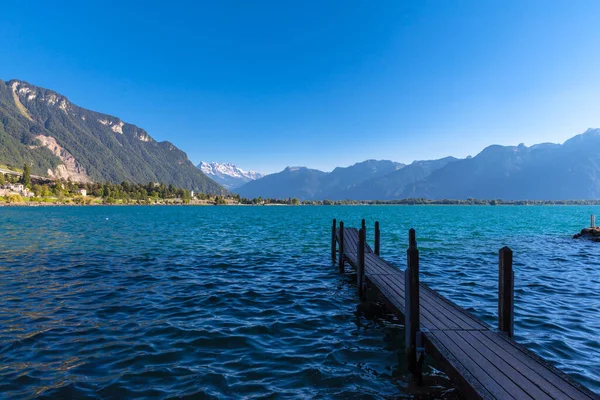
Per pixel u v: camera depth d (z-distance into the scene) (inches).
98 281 762.2
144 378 338.3
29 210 5861.2
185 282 765.9
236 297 649.6
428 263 1000.9
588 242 1528.1
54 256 1094.4
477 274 853.2
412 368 366.3
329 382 339.3
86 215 4325.8
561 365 371.2
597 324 498.6
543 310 565.0
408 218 4072.3
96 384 325.7
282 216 4685.0
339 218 4165.8
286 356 397.1
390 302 497.7
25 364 364.5
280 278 823.7
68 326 481.7
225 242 1541.6
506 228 2388.0
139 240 1589.6
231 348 415.5
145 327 482.0
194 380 335.9
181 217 4121.6
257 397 308.3
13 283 730.8
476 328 391.9
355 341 446.9
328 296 671.1
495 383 275.3
